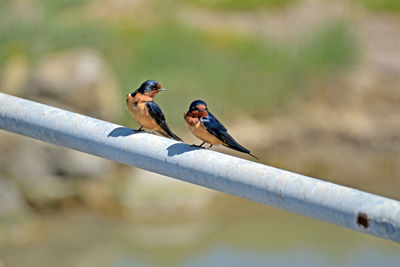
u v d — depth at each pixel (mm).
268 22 25156
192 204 16938
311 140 20281
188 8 25625
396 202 3021
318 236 16047
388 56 23859
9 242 15836
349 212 3123
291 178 3406
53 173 17281
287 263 14859
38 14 21672
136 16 23906
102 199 17078
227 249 15656
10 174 17031
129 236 16281
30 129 4727
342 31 23141
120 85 19297
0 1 22062
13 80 18859
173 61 21016
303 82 21922
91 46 21016
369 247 15273
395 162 19672
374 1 26953
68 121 4520
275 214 17094
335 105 21516
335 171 19453
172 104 19516
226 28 24156
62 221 16734
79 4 24250
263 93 21078
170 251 15609
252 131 20188
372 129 20484
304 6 26562
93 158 17328
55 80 17344
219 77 20750
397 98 21734
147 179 17312
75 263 15312
